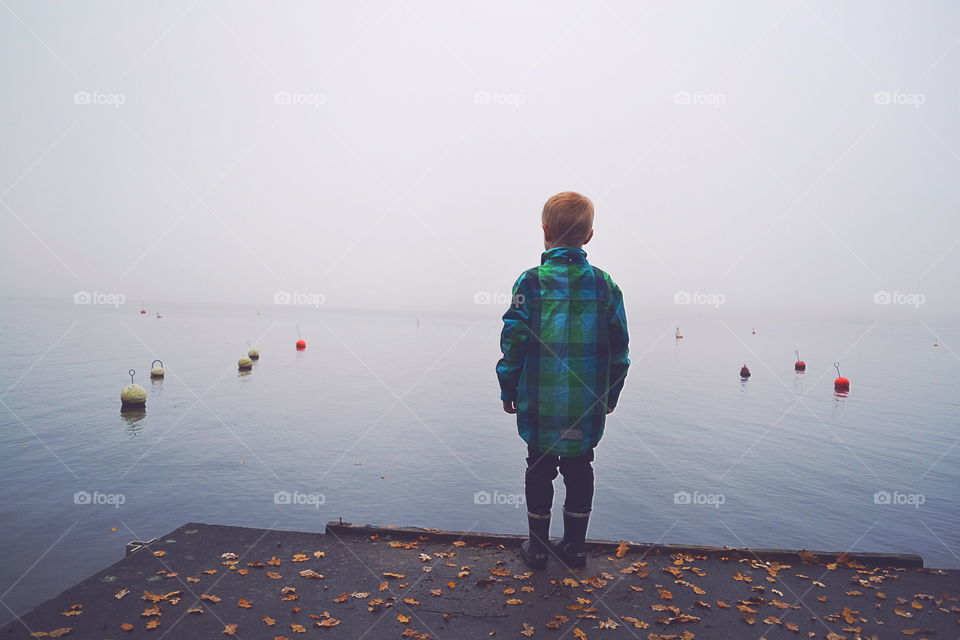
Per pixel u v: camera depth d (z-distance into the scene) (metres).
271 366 45.94
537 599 2.22
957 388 41.06
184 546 2.68
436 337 98.88
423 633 1.96
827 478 17.34
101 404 26.11
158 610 2.08
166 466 16.61
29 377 33.62
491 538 2.79
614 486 16.41
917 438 23.47
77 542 10.73
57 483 14.62
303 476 16.31
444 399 31.80
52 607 2.09
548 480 2.47
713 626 2.05
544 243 2.62
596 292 2.36
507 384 2.43
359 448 19.86
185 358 48.22
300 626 1.99
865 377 48.75
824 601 2.26
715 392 37.28
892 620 2.11
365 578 2.38
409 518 13.43
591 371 2.33
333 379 39.00
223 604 2.13
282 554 2.62
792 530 13.30
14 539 10.79
